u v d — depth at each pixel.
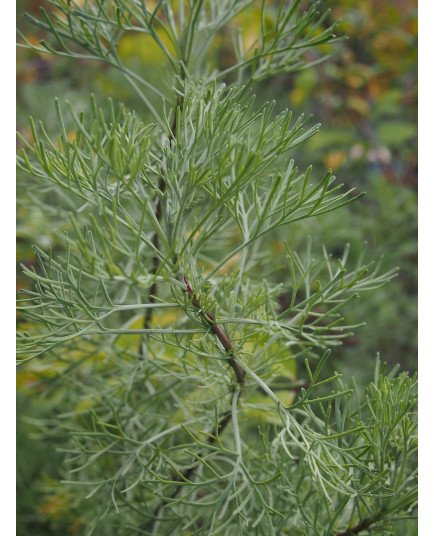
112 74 1.44
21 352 0.52
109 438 0.80
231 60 1.52
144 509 0.82
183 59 0.74
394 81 1.90
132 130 0.53
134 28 0.66
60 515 1.00
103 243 0.42
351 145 1.73
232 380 0.67
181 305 0.54
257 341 0.68
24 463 1.15
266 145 0.54
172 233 0.54
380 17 1.78
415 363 1.40
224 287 0.62
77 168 0.55
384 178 1.67
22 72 1.53
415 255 1.54
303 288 1.18
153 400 0.85
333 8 1.74
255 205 0.55
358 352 1.35
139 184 0.53
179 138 0.55
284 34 0.68
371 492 0.59
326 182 0.49
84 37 0.69
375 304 1.34
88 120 1.17
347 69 1.76
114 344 0.88
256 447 0.93
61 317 0.50
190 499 0.77
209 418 0.74
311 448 0.55
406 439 0.59
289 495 0.70
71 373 0.96
